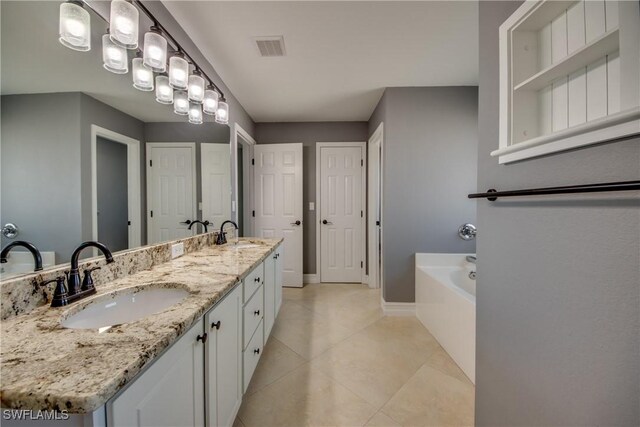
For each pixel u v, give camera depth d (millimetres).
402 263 2691
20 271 851
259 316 1746
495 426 980
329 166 3715
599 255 606
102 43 1141
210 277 1232
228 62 2141
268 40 1858
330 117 3529
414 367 1819
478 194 1004
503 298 939
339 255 3758
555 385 726
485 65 1034
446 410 1449
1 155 820
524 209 839
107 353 602
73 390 483
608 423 588
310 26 1715
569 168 685
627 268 551
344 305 2953
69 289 906
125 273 1244
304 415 1412
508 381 914
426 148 2633
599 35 655
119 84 1278
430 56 2076
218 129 2367
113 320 978
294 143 3611
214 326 1022
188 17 1622
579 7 740
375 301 3076
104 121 1192
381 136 2938
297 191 3615
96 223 1155
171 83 1544
